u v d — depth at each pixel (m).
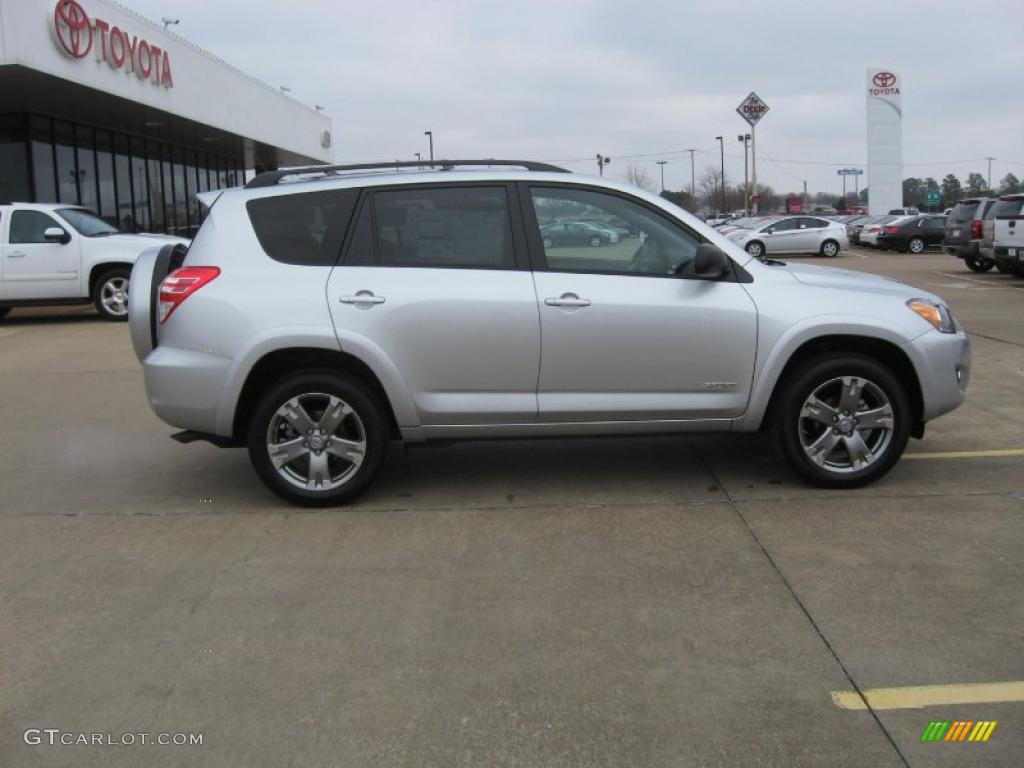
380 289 4.98
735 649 3.54
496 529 4.86
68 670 3.48
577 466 5.97
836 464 5.31
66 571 4.40
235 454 6.50
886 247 33.12
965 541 4.52
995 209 18.97
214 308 4.96
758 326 5.08
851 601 3.91
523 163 5.36
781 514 4.96
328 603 4.01
